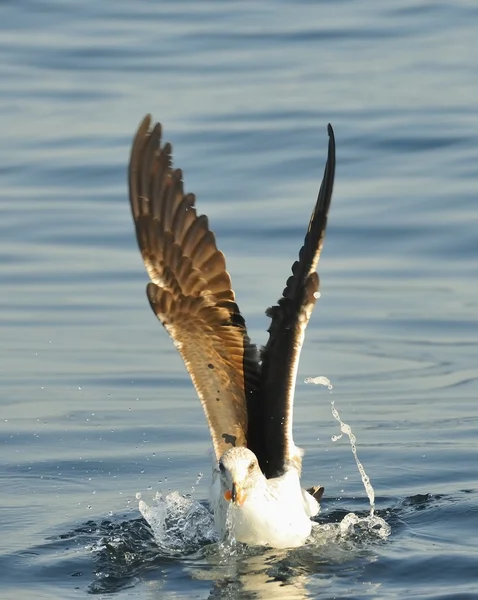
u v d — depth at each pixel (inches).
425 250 772.6
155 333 693.3
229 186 860.0
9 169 908.0
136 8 1261.1
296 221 802.8
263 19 1206.3
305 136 924.6
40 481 523.8
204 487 515.8
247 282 724.7
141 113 989.2
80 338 684.7
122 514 487.2
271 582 412.2
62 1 1291.8
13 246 797.2
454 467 527.5
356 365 647.8
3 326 697.0
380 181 860.0
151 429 579.2
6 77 1087.6
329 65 1081.4
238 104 993.5
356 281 740.0
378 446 554.6
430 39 1135.0
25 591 409.7
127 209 847.7
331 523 469.1
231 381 446.9
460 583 402.9
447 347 662.5
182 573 426.6
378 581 409.4
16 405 605.0
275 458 446.0
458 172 866.8
